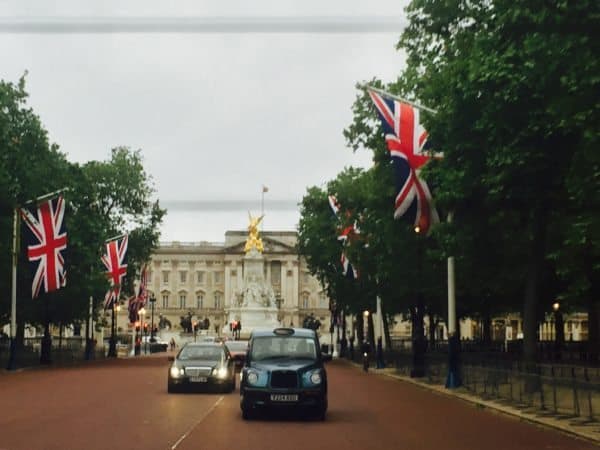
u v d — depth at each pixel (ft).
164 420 90.84
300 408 94.32
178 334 599.57
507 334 391.04
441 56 131.34
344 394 137.59
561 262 113.39
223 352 138.92
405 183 130.21
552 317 321.11
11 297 241.96
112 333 365.81
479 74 101.96
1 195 208.85
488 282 160.56
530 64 92.07
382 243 181.57
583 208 106.93
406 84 165.27
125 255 288.71
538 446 73.31
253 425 87.40
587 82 79.36
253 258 490.49
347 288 279.90
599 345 221.66
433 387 151.53
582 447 73.10
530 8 88.07
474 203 125.80
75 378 179.52
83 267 261.03
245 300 482.28
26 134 236.63
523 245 133.90
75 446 69.21
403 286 185.78
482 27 115.75
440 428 87.04
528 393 110.63
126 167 363.35
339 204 233.76
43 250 202.18
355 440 75.51
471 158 114.62
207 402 115.96
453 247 131.95
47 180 240.73
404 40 132.77
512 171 106.01
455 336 148.97
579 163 87.04
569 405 98.07
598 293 171.83
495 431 85.25
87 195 274.16
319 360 96.78
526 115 101.76
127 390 139.74
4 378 180.96
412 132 130.72
